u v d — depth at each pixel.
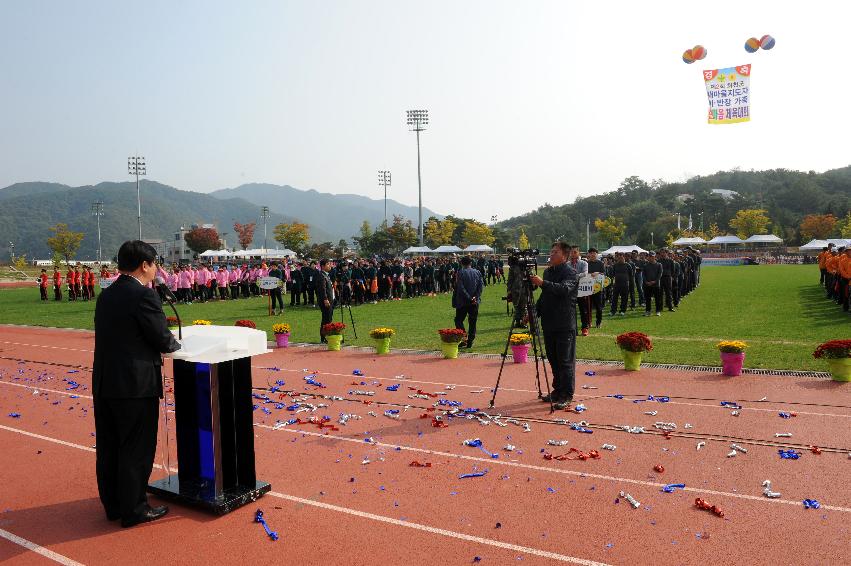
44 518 4.61
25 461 5.99
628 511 4.42
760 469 5.20
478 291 12.12
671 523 4.20
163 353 4.55
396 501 4.71
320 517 4.46
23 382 10.18
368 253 80.38
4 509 4.80
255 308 23.62
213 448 4.62
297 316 19.95
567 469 5.32
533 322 7.78
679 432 6.30
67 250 91.19
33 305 27.84
